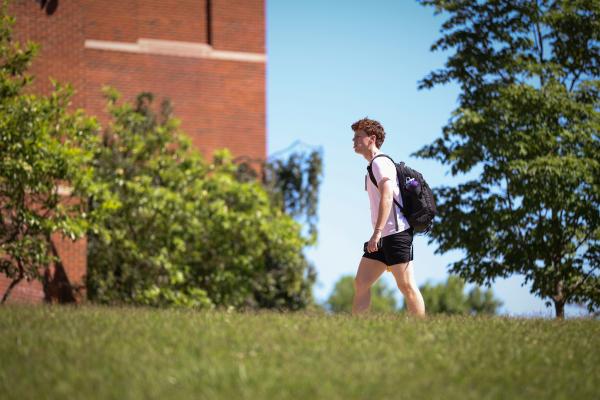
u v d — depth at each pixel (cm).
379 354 1380
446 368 1298
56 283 4762
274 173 6181
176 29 7094
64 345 1375
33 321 1628
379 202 1952
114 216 5012
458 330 1638
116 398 1076
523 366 1340
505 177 3659
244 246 5459
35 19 4944
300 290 5962
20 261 3962
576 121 3653
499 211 3581
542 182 3516
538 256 3612
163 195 5081
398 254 1970
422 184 1997
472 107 3778
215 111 7081
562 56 3953
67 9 5034
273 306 5922
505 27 3903
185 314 1811
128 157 5397
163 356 1314
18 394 1100
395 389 1153
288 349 1370
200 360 1289
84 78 5038
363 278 2025
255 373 1205
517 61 3800
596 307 3612
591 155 3675
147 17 7025
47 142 3894
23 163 3719
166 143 5497
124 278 5109
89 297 4959
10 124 3812
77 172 4047
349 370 1243
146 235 5128
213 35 7175
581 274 3575
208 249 5391
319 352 1366
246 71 7225
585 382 1265
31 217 3900
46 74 4934
